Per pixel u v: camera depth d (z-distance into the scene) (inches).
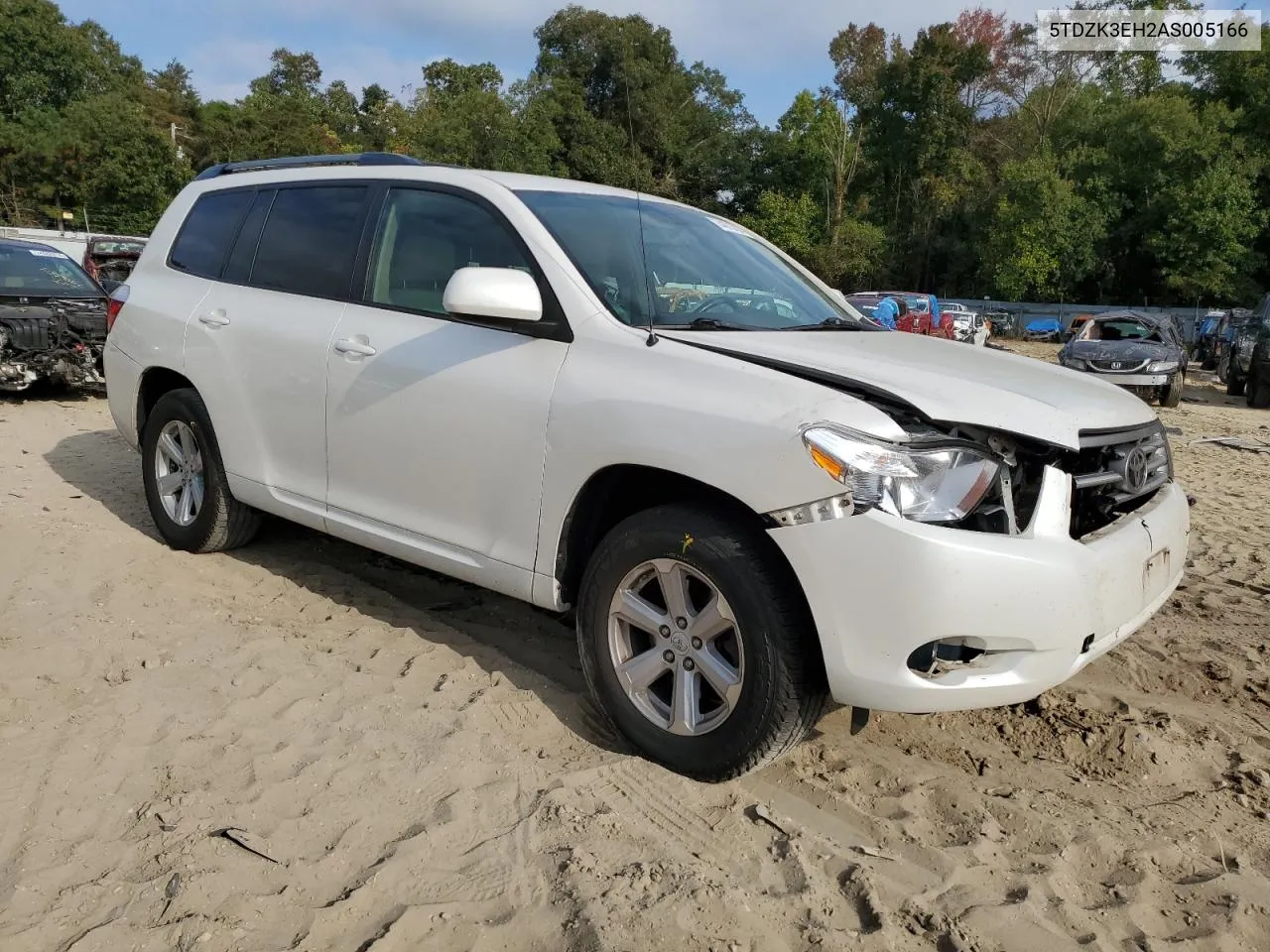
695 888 88.4
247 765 109.5
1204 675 150.2
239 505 177.3
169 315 181.8
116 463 264.8
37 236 1006.4
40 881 88.4
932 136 2127.2
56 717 118.0
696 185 2464.3
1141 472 120.8
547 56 2440.9
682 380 110.4
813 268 2068.2
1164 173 1643.7
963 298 2150.6
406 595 172.4
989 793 113.6
